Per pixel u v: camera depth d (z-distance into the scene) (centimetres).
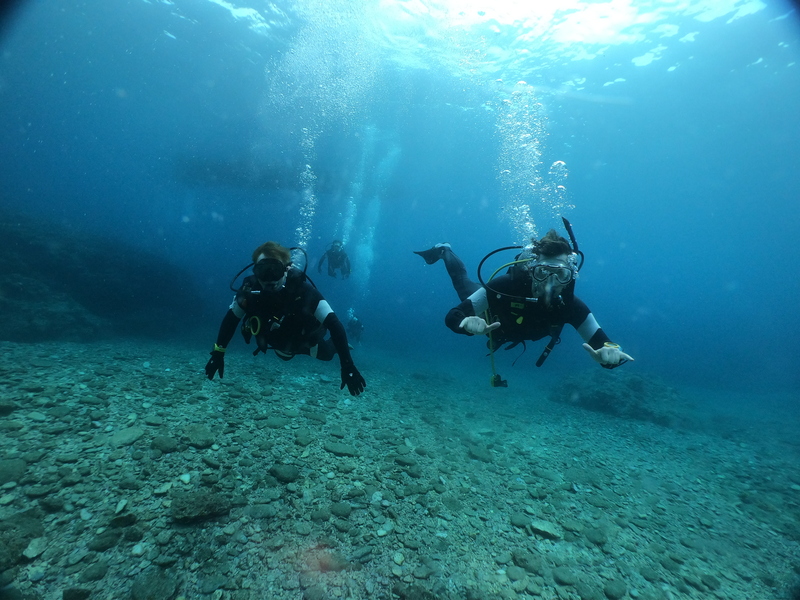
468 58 1669
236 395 563
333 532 299
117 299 1300
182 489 312
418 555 292
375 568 272
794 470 633
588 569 306
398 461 438
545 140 2341
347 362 249
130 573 232
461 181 3347
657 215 4278
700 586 301
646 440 739
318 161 2788
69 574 224
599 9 1360
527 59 1648
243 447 402
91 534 253
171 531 269
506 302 259
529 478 460
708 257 7469
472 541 321
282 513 309
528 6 1374
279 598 236
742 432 920
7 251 1134
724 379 2428
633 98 1838
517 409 902
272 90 1894
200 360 820
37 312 909
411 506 352
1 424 352
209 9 1441
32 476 290
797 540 388
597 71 1670
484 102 2005
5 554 221
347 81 1833
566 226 257
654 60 1580
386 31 1515
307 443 438
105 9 1470
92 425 385
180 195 4822
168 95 2003
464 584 271
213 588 233
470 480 429
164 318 1362
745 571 330
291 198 3953
